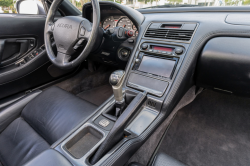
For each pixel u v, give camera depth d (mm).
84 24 991
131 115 775
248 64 861
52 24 1120
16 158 887
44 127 1006
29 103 1187
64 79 1920
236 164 1165
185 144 1300
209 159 1198
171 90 955
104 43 1381
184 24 1072
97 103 1876
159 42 1076
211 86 1104
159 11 1344
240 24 939
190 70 990
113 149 714
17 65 1503
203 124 1460
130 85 1062
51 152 672
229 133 1378
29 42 1540
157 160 628
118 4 1211
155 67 1040
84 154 688
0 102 1472
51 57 1099
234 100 1688
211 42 961
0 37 1336
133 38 1479
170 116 1340
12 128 1083
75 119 975
